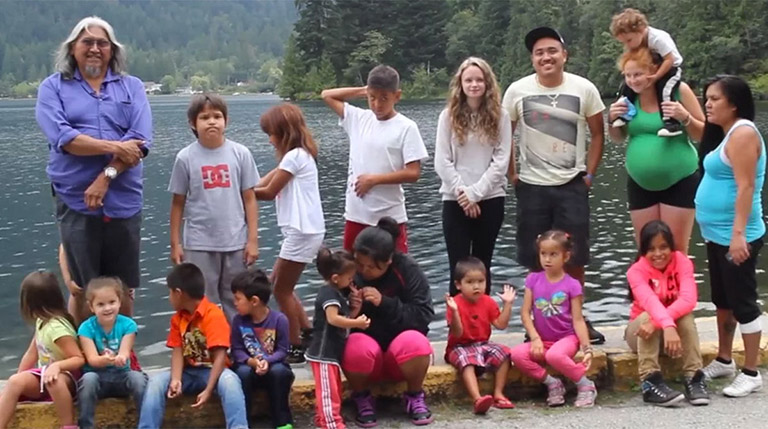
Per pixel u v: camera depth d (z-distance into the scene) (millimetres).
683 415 4539
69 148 4578
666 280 4945
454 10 82938
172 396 4410
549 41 5188
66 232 4750
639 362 4855
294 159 5121
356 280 4742
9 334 9664
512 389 5008
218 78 177625
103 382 4461
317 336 4539
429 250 13266
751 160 4570
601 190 19172
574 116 5215
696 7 53062
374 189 5367
